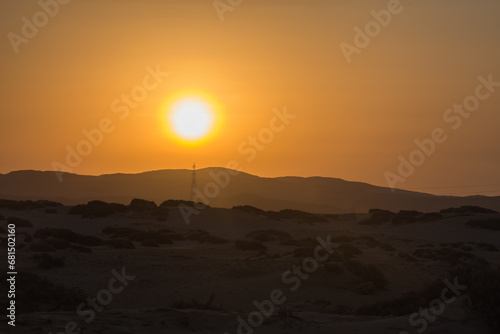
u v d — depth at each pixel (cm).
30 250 4875
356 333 1648
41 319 1636
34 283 2384
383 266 4353
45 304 2288
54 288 2438
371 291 3412
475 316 1630
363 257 5288
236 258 4766
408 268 4300
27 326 1549
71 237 6003
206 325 1727
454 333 1559
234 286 3547
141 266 4119
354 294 3388
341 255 4484
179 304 2491
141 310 1845
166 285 3559
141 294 3325
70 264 4147
